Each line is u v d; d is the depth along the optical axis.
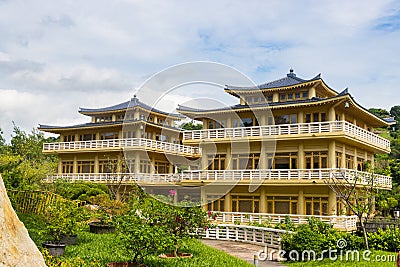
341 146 29.06
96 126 39.59
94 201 25.69
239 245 20.98
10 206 5.35
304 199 27.92
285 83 30.86
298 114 29.05
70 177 39.22
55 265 9.33
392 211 33.16
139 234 11.35
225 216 27.08
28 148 43.09
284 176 27.98
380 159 49.97
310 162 28.17
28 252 5.18
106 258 12.71
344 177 23.69
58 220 14.59
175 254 13.94
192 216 14.15
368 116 32.66
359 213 19.47
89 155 40.88
